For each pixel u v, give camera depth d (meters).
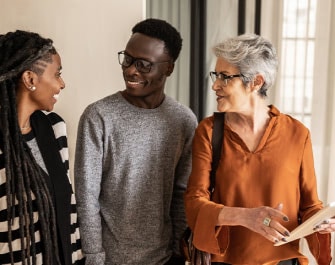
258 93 1.43
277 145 1.43
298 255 1.46
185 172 1.67
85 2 1.90
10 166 1.25
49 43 1.30
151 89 1.53
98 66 1.94
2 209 1.25
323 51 2.08
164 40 1.51
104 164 1.54
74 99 1.95
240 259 1.44
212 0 2.17
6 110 1.25
